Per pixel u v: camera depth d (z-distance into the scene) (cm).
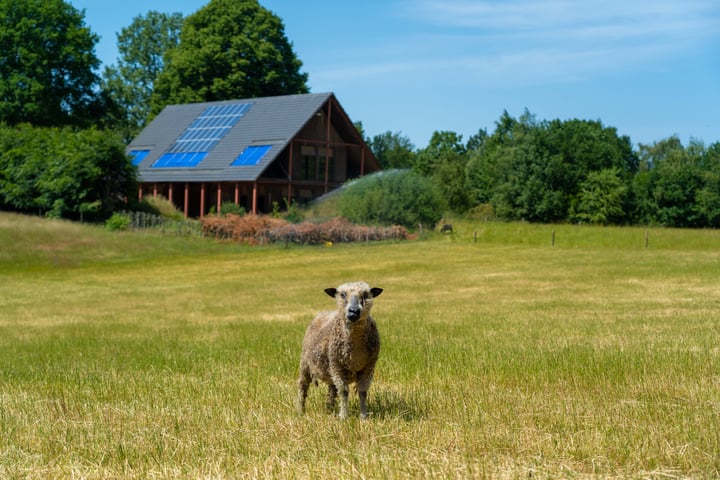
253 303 2838
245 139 6638
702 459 743
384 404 1048
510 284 3238
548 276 3509
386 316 2211
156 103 8631
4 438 915
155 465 781
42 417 1020
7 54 7450
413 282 3416
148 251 4875
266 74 8381
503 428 868
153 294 3278
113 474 758
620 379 1162
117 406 1079
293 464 757
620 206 8175
